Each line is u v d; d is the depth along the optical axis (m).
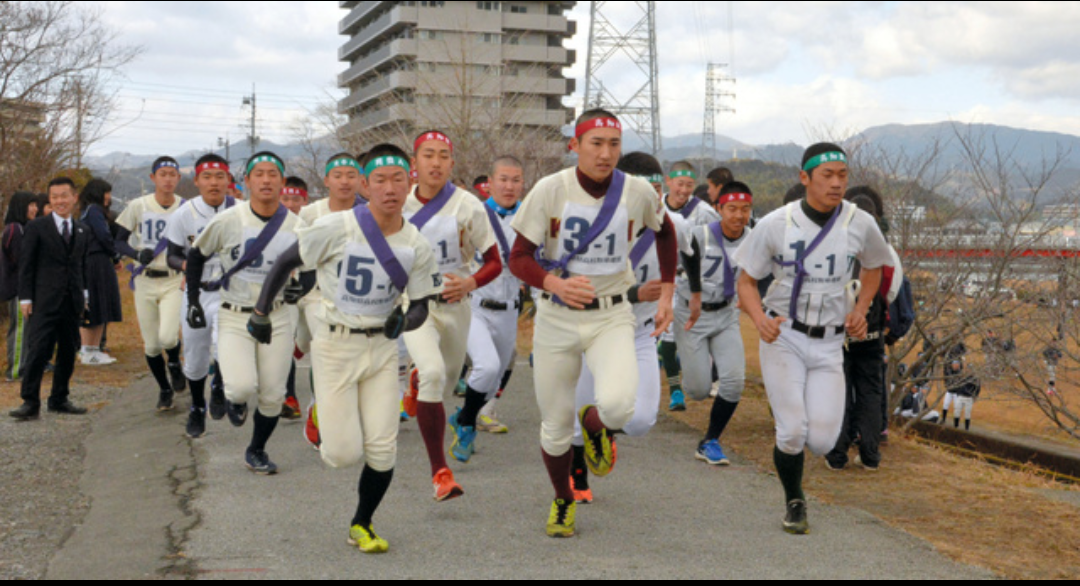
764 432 8.30
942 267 10.70
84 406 9.59
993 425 13.38
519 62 59.31
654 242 6.18
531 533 5.21
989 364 10.48
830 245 5.29
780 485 6.43
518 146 26.92
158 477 6.52
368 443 4.86
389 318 4.77
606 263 5.03
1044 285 10.52
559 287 4.84
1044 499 6.28
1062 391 11.02
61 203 8.83
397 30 64.06
